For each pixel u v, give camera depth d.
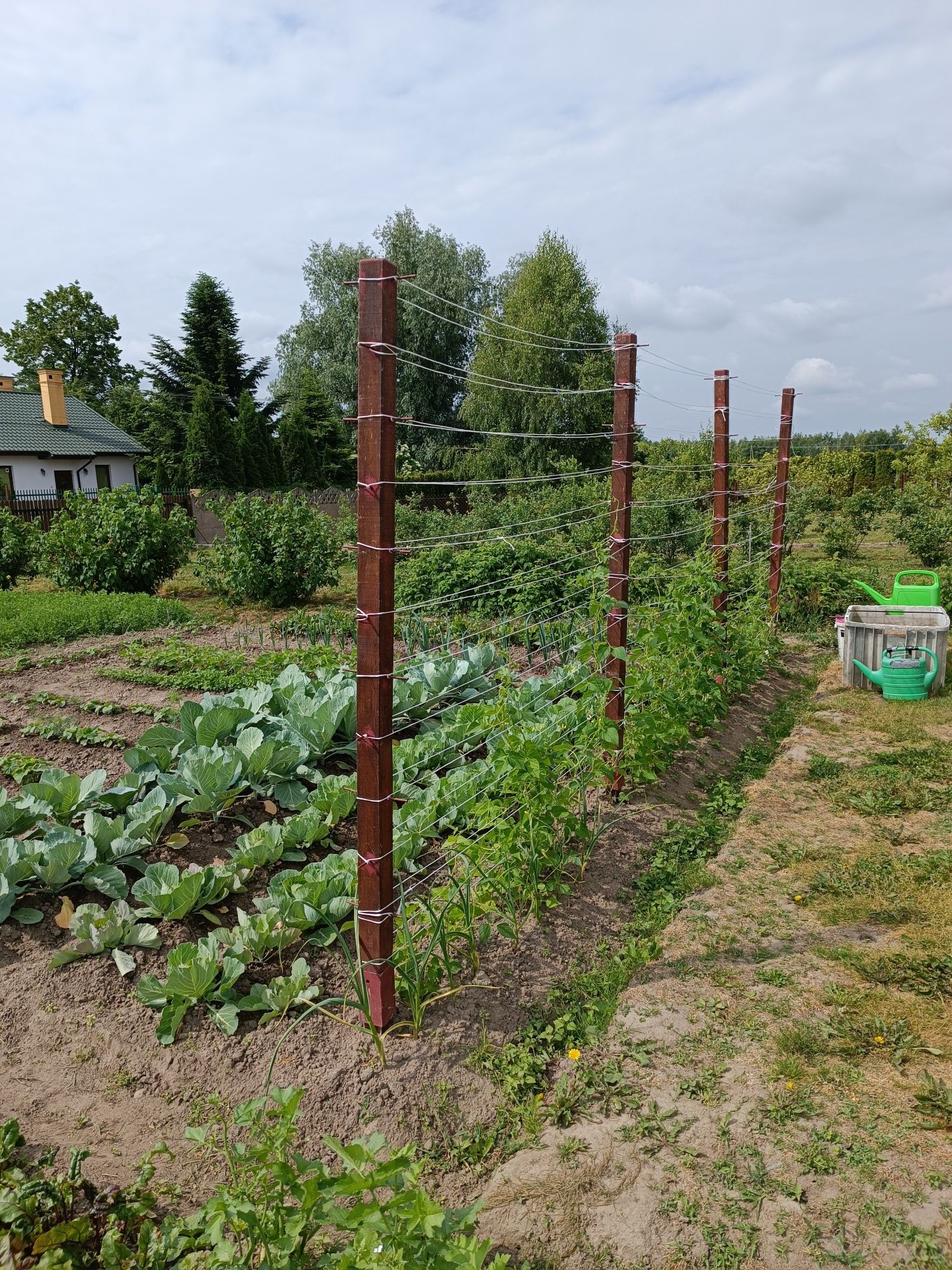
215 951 3.50
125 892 4.07
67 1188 2.42
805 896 4.53
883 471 30.83
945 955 3.90
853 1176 2.69
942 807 5.60
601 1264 2.44
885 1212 2.55
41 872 3.97
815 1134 2.87
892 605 8.87
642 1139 2.89
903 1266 2.38
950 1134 2.86
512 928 3.81
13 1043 3.26
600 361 29.55
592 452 30.20
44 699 7.54
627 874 4.79
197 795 4.81
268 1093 2.64
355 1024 3.33
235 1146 2.51
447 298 37.41
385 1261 1.93
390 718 3.13
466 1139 2.92
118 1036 3.29
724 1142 2.85
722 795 5.95
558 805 4.30
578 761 4.93
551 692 6.03
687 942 4.12
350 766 5.71
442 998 3.55
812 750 6.79
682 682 6.39
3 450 29.41
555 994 3.71
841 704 7.96
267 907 3.91
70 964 3.65
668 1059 3.29
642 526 15.08
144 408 42.34
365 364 2.94
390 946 3.26
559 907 4.36
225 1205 2.09
